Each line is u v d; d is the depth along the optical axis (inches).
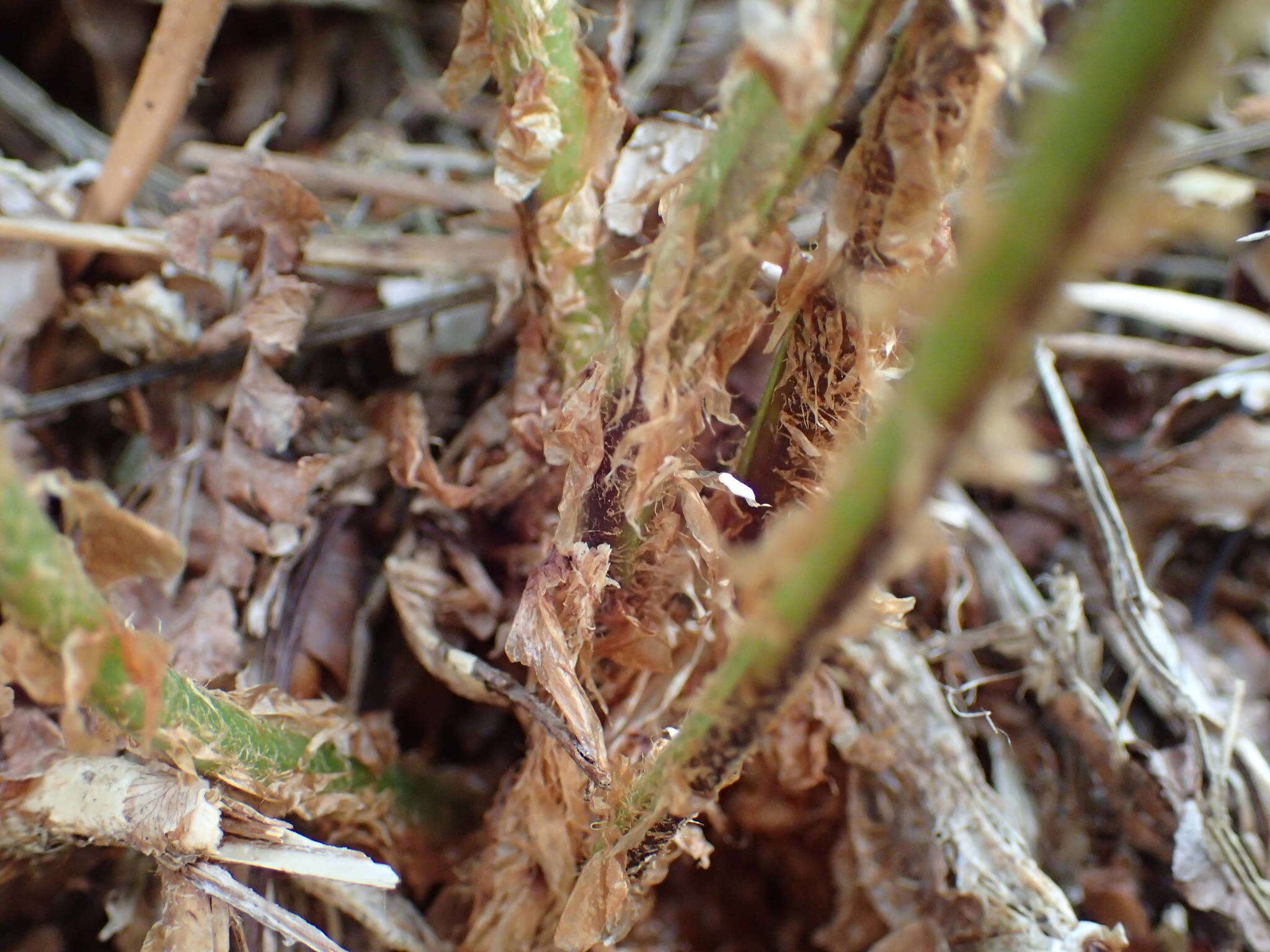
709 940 5.0
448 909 4.6
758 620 2.9
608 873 3.8
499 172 3.9
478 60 4.0
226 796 3.7
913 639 4.8
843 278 3.2
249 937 4.1
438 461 4.9
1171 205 2.3
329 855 3.7
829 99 2.9
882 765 4.6
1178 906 4.6
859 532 2.6
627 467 3.5
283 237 4.8
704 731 3.2
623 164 4.5
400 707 4.9
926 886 4.5
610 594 3.8
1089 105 1.9
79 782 3.8
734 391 4.5
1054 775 4.8
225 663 4.5
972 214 2.3
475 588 4.7
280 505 4.7
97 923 4.6
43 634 3.0
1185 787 4.6
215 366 5.0
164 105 4.8
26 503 2.8
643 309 3.2
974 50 2.9
